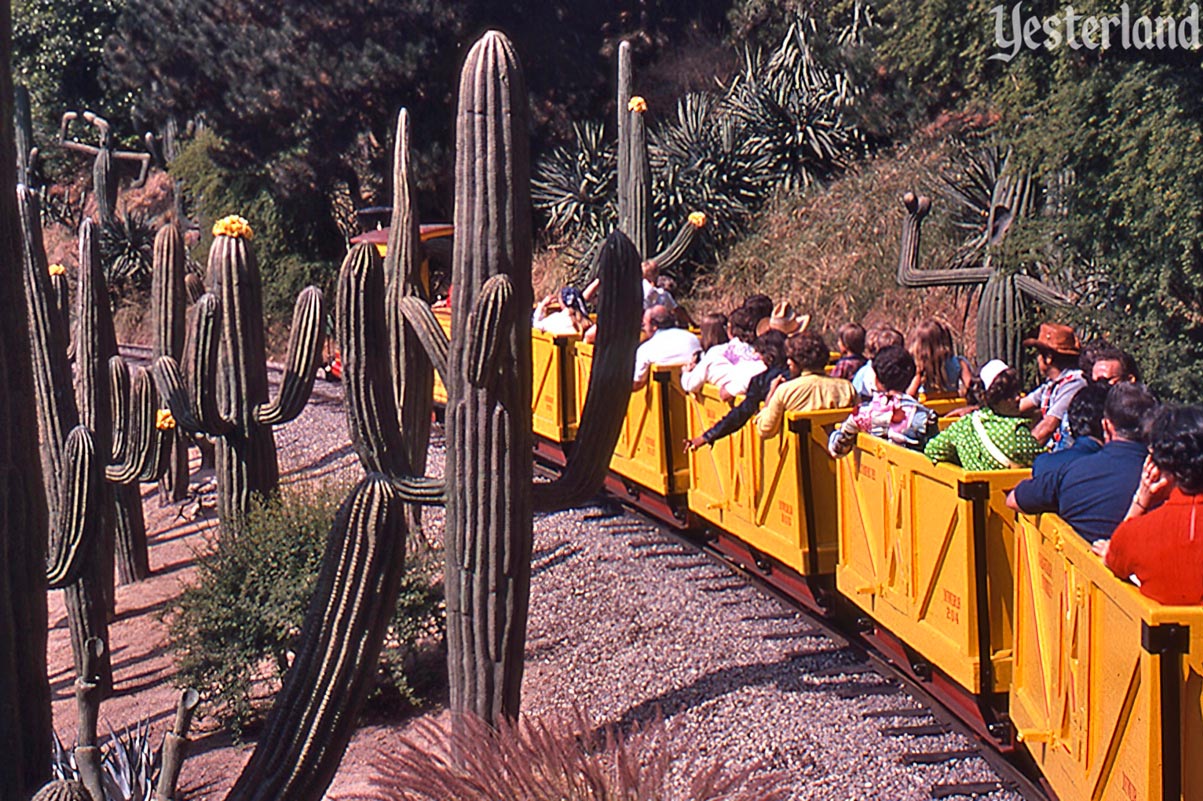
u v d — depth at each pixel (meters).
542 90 28.44
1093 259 11.68
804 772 6.30
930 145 20.03
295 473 16.48
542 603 9.70
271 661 10.14
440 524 12.31
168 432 14.29
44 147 40.94
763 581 9.38
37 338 9.66
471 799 3.94
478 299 6.27
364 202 30.41
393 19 27.12
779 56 24.22
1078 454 5.18
